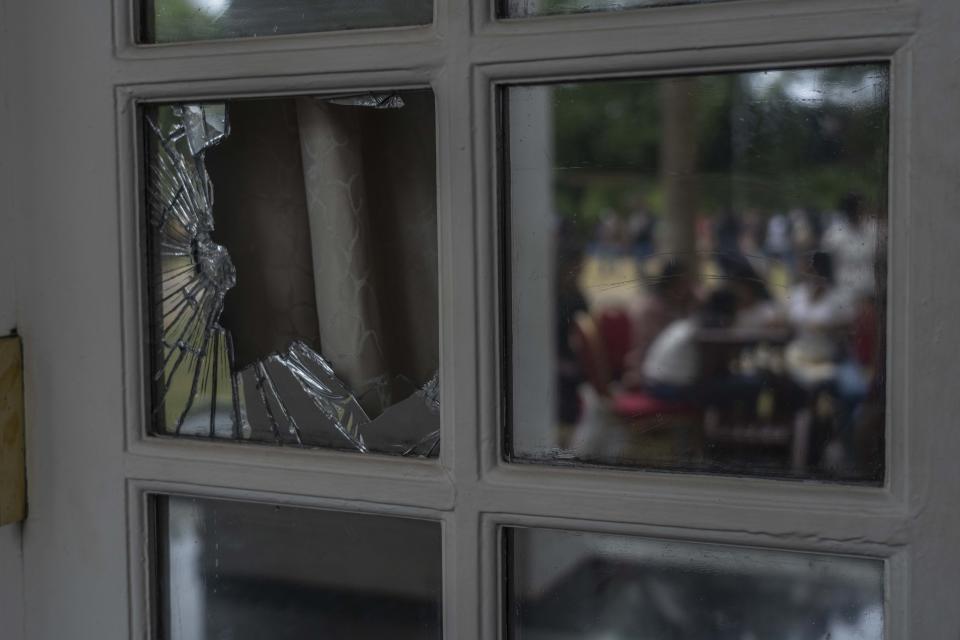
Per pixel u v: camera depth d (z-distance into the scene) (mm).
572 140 667
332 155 767
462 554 683
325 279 778
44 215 784
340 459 721
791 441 634
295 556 763
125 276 764
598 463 677
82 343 780
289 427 777
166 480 763
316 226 778
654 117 649
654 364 664
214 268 788
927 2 561
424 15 699
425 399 749
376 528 740
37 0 769
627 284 666
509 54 646
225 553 782
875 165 603
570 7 657
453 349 676
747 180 633
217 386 789
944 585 579
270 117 793
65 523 798
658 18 613
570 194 670
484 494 673
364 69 684
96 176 764
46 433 798
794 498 606
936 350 575
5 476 785
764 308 637
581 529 654
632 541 671
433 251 762
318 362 785
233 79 719
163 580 797
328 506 720
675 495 628
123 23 749
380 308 778
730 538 619
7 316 792
